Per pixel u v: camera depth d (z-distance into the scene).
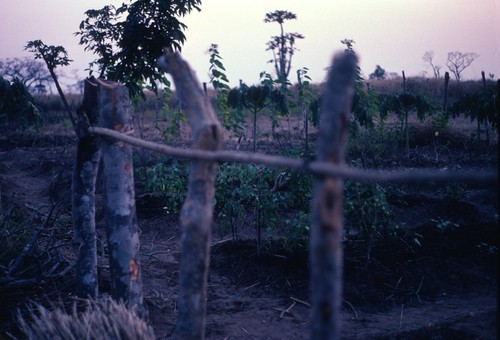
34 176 12.26
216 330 4.07
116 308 2.95
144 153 11.73
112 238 3.50
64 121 24.19
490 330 3.60
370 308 4.48
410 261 5.19
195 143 2.44
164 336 3.94
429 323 3.89
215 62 9.56
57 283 4.33
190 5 8.27
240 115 9.83
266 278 5.15
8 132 20.00
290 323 4.23
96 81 3.79
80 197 3.95
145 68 8.56
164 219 7.48
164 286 5.15
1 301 3.78
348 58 1.62
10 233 4.93
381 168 10.10
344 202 5.09
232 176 6.73
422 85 25.72
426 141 12.80
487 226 6.14
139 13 8.20
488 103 8.85
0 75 7.18
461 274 4.91
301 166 1.71
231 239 6.36
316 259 1.62
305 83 10.34
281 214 7.23
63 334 2.82
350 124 10.43
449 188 7.29
